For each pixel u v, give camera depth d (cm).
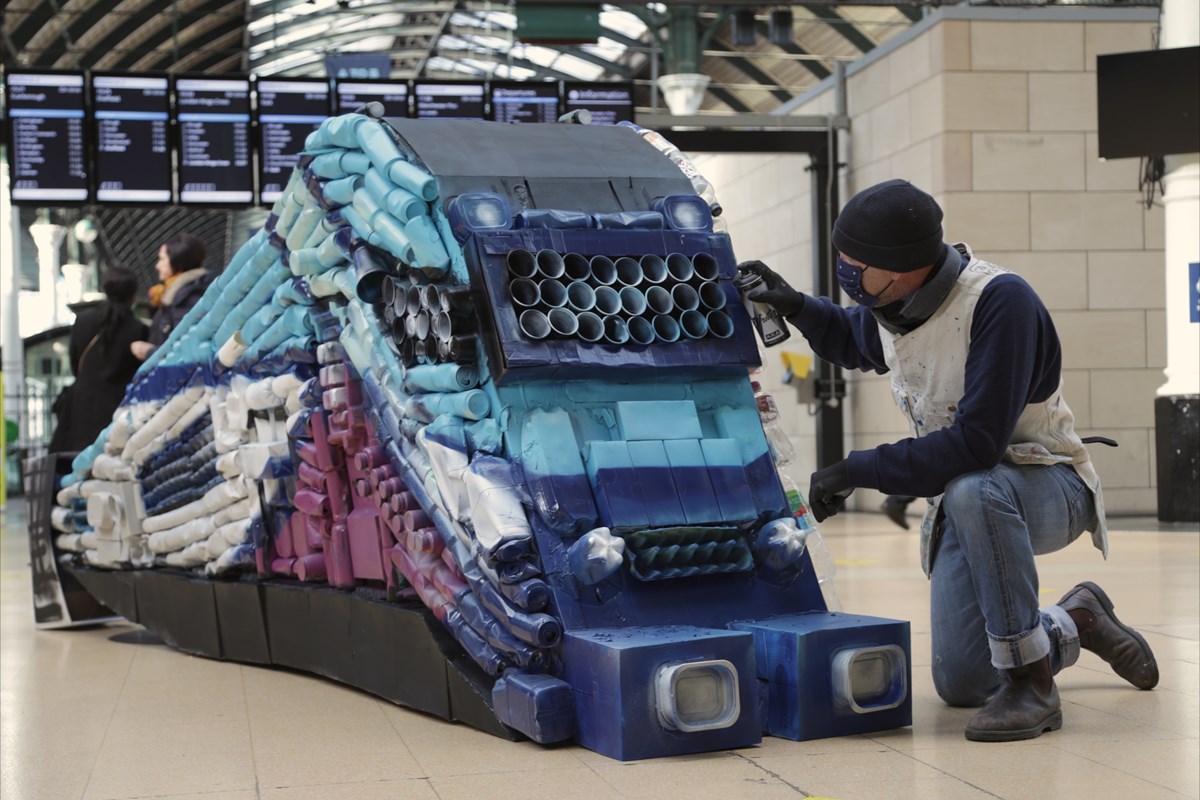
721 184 1598
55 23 1595
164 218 2370
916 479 273
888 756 257
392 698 329
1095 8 1109
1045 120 1107
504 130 335
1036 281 1105
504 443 288
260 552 405
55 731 315
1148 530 898
